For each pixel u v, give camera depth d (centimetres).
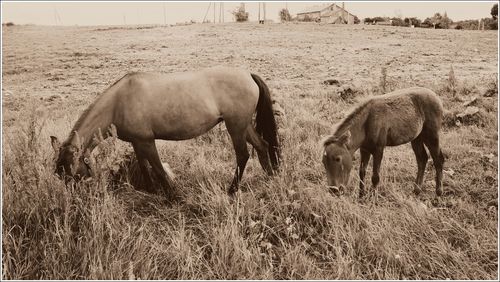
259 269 400
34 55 2434
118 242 413
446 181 569
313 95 1112
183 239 418
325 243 432
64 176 462
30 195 442
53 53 2509
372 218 451
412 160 638
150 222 475
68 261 388
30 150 459
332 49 2450
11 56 2406
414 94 533
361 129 504
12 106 1117
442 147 671
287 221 444
